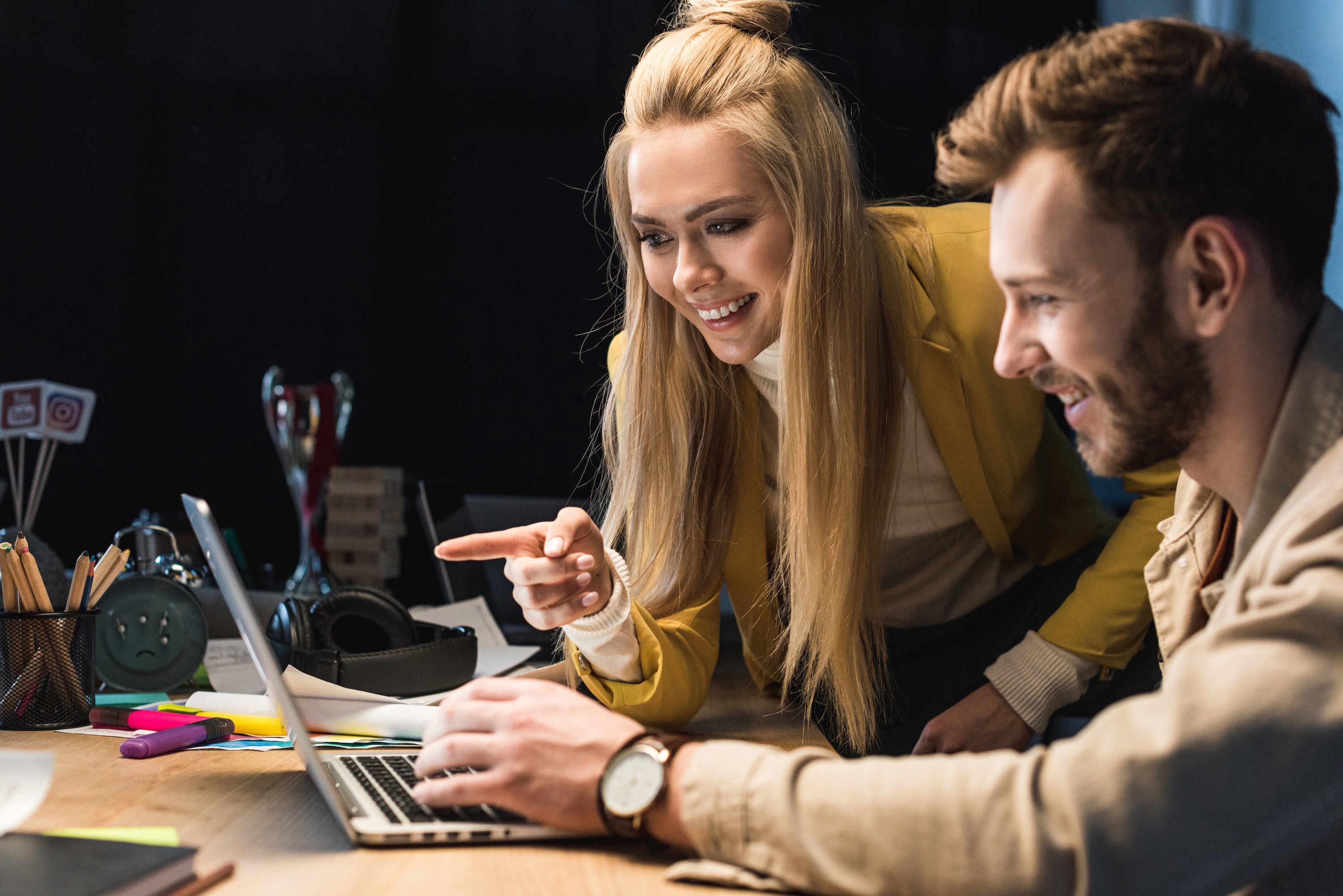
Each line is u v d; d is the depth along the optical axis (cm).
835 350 117
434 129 234
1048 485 154
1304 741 55
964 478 133
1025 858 58
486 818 77
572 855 72
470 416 235
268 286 231
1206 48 67
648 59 119
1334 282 212
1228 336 68
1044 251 67
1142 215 65
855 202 120
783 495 127
